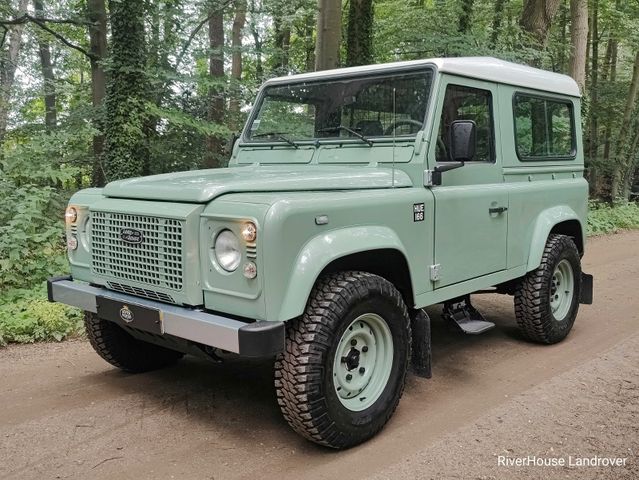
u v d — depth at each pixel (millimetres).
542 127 5184
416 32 12078
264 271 2891
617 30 17438
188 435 3516
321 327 3096
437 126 3922
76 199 3910
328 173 3703
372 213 3434
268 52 11719
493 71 4512
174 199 3270
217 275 3084
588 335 5496
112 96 10141
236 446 3385
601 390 4105
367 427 3369
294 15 12273
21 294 6102
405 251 3656
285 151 4508
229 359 4844
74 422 3676
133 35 10031
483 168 4426
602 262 9430
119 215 3475
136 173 10266
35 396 4090
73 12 12703
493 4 15359
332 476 3047
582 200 5676
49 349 5137
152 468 3141
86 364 4766
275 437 3496
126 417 3754
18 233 6320
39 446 3371
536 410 3787
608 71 20891
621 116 19797
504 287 5316
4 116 11312
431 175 3838
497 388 4227
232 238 3018
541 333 5066
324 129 4391
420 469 3084
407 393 4168
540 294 4961
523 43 12375
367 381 3488
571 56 15117
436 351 5098
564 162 5484
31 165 7570
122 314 3471
